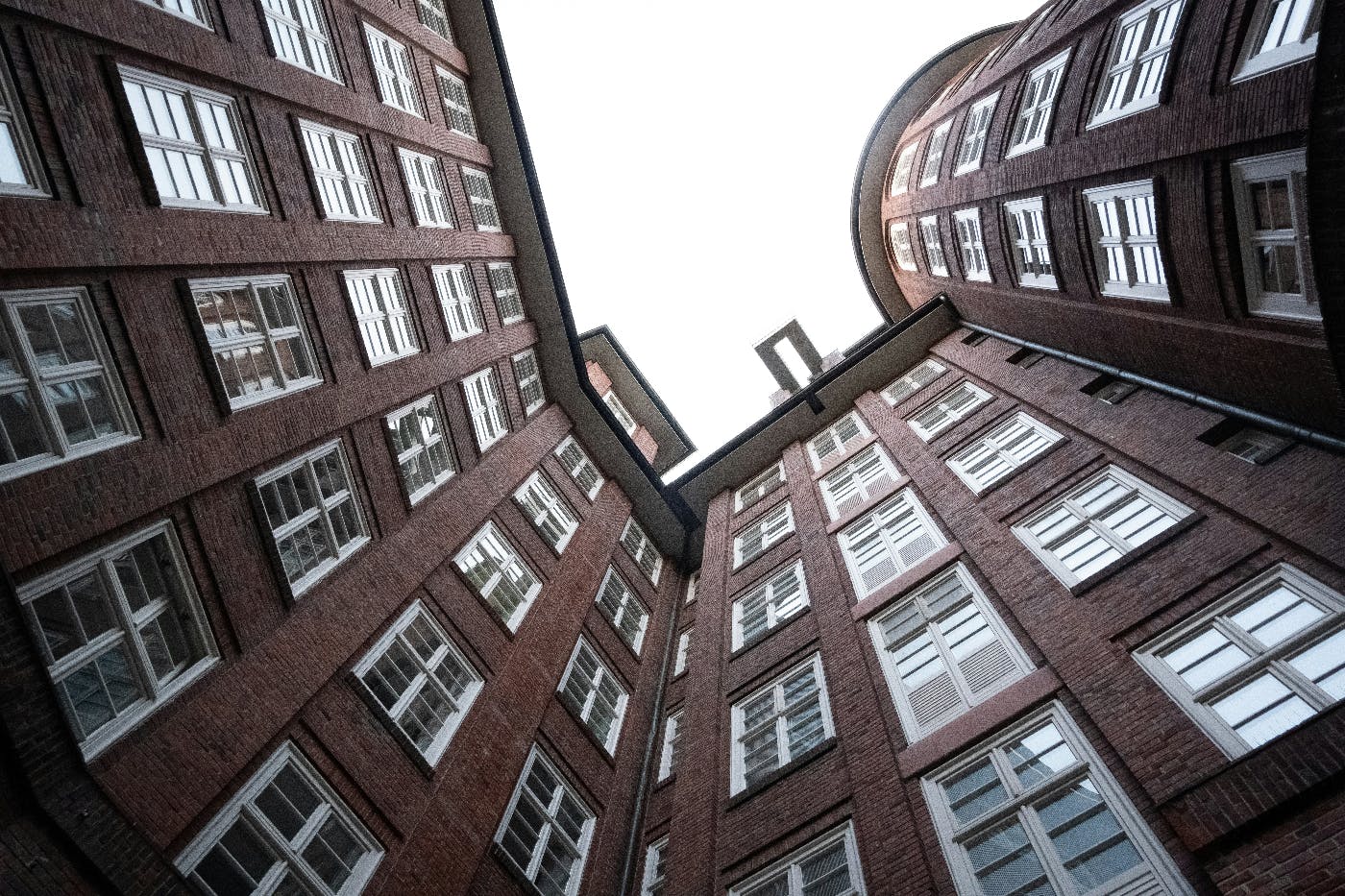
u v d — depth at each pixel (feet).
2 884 24.59
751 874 40.93
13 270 32.07
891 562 57.26
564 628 68.80
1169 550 38.09
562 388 95.61
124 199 37.88
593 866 53.62
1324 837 23.76
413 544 54.39
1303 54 36.06
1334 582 31.37
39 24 35.91
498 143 90.63
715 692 60.08
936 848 33.01
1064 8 64.13
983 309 86.94
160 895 28.32
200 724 34.35
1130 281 54.80
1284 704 28.53
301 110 55.88
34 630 30.01
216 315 43.50
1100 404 57.47
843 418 101.35
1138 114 47.47
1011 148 67.77
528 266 91.71
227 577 38.68
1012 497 51.75
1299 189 37.96
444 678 51.57
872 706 44.45
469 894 42.39
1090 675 34.63
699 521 107.34
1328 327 31.60
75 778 27.81
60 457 32.50
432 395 64.59
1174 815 26.78
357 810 39.32
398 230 64.44
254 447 42.32
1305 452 39.40
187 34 45.01
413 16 80.48
